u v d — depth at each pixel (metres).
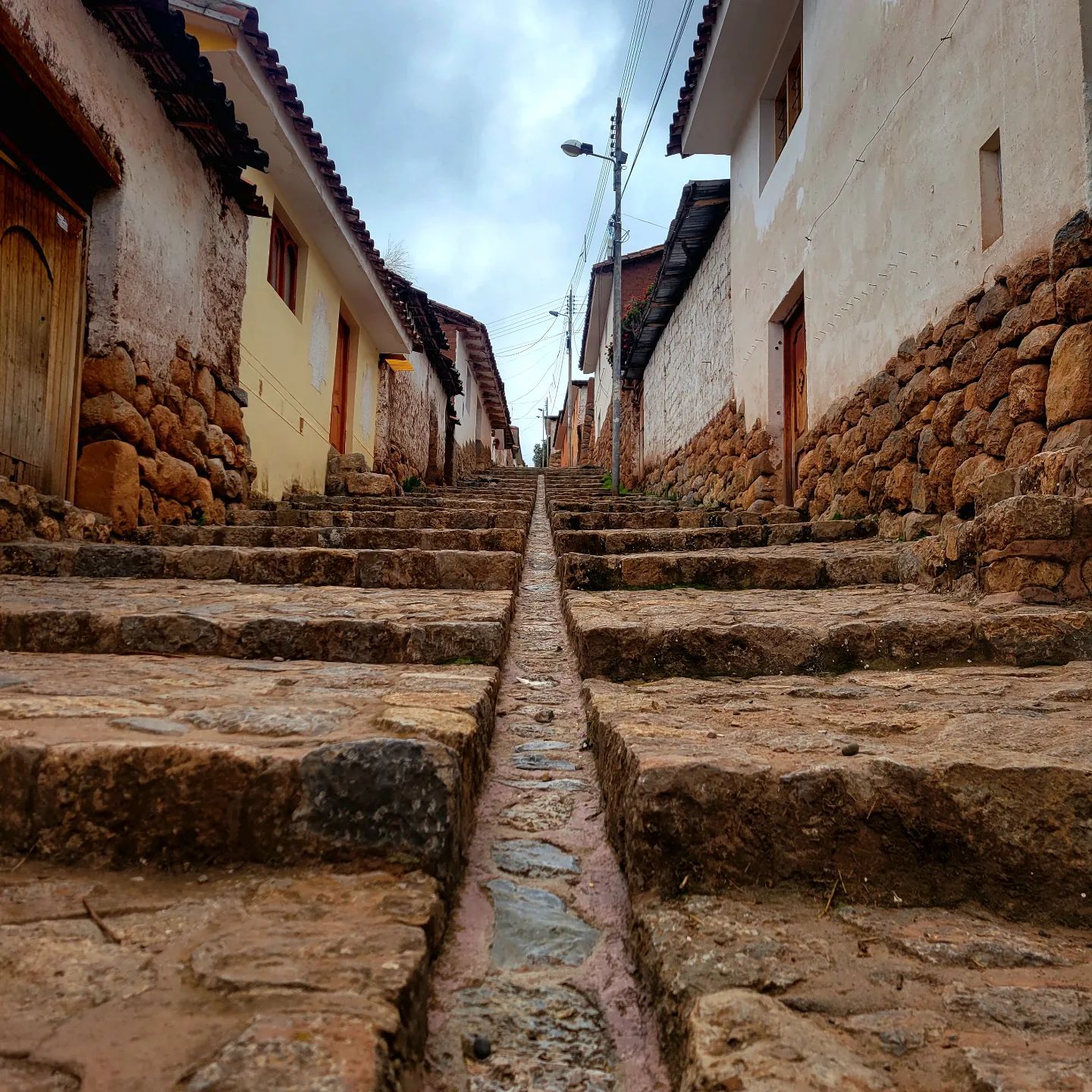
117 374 5.03
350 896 1.39
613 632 2.98
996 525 3.28
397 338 11.94
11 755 1.56
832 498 6.34
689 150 9.78
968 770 1.55
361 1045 0.96
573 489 14.92
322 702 2.11
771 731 1.96
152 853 1.52
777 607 3.61
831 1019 1.10
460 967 1.37
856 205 5.93
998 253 4.09
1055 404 3.53
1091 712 2.16
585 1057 1.18
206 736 1.71
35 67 4.05
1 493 4.17
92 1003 1.04
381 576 4.45
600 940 1.47
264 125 6.93
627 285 18.11
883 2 5.49
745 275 8.79
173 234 5.71
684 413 11.73
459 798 1.61
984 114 4.25
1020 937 1.37
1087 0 3.48
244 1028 0.98
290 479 8.59
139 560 4.44
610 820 1.85
